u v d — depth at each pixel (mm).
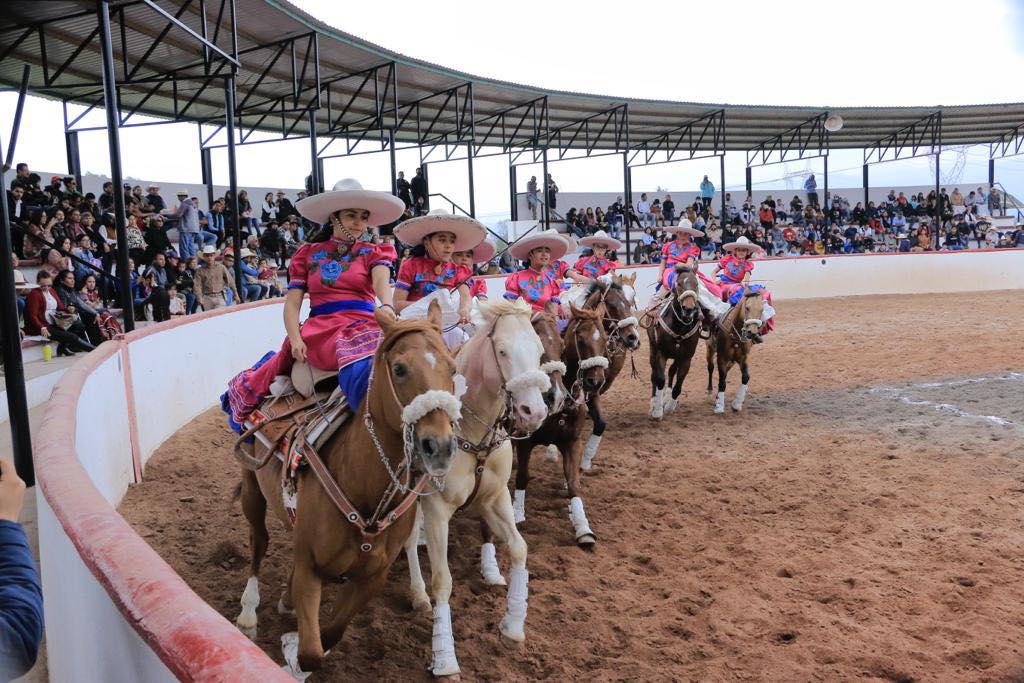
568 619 5184
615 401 12391
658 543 6426
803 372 14375
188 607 1781
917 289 29578
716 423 10734
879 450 8977
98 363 6637
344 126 23672
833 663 4531
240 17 15914
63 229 14227
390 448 3469
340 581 5098
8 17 13727
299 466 3752
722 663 4555
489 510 4957
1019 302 24500
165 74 14742
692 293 10234
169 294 15156
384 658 4699
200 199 25359
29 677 3785
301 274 4426
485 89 24359
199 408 10641
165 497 7328
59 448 3525
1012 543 6145
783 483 7875
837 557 5996
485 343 4797
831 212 38281
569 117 29531
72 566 2682
